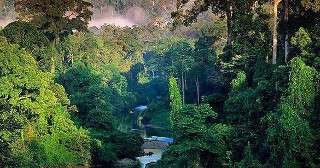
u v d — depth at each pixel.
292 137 27.41
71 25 75.56
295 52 40.59
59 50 86.88
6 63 48.47
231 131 35.97
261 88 36.56
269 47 48.97
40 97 51.22
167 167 38.91
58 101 57.03
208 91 84.62
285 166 27.31
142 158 59.97
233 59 48.62
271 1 49.03
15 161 42.03
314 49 36.09
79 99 66.44
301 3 40.72
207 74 84.25
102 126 61.97
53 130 52.31
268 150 31.75
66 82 71.69
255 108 36.69
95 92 66.75
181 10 58.38
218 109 48.56
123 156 59.25
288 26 44.31
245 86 43.97
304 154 27.09
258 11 50.69
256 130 35.56
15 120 42.56
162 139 76.38
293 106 29.27
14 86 49.22
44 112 51.81
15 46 50.00
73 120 62.47
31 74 49.88
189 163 34.75
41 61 64.12
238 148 34.78
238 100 40.72
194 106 34.09
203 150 33.97
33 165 45.94
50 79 54.62
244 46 48.31
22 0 72.00
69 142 52.25
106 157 54.56
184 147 33.28
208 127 37.78
